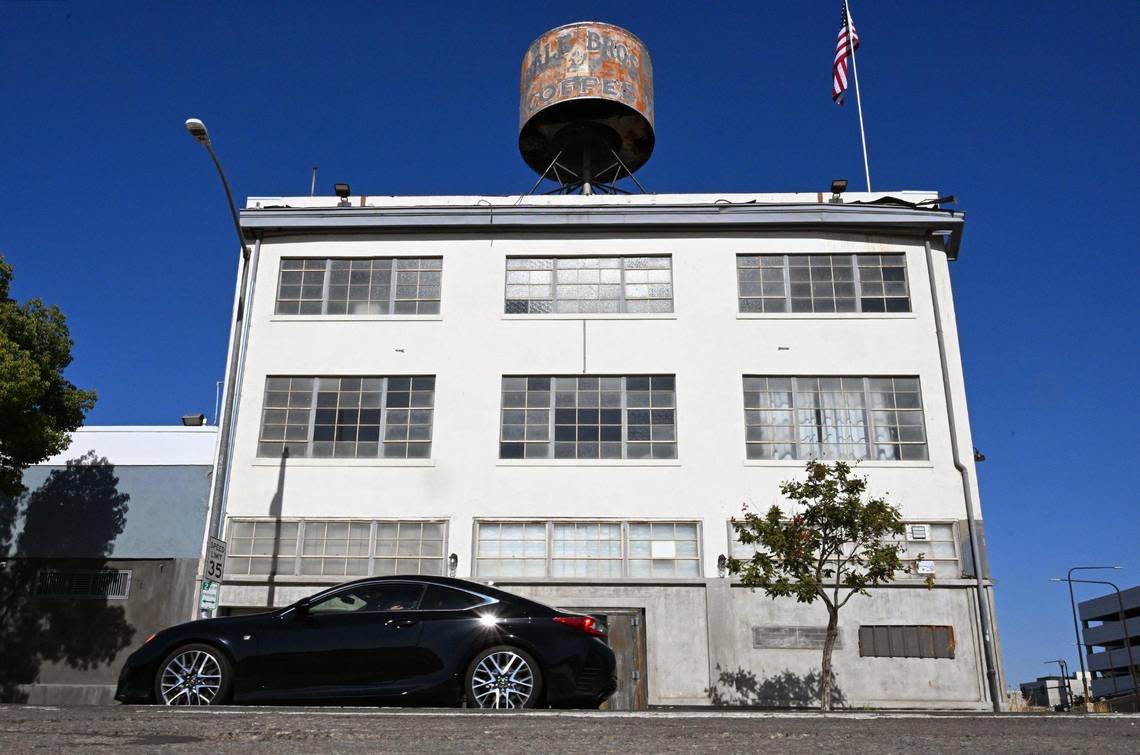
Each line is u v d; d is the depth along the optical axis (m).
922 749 6.02
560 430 23.84
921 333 24.52
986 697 21.64
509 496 23.28
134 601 23.23
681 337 24.45
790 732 6.84
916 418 23.97
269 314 25.03
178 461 24.11
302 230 25.62
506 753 5.87
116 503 23.91
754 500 23.08
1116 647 99.94
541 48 28.81
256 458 23.80
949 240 25.81
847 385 24.22
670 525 23.06
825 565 22.44
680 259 25.22
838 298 24.94
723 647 21.92
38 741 6.30
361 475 23.56
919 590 22.41
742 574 21.69
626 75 28.36
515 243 25.52
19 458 21.73
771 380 24.23
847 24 29.02
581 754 5.84
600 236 25.55
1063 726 7.41
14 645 23.05
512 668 10.06
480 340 24.58
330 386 24.45
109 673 22.80
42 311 22.41
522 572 22.73
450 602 10.43
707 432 23.62
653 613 22.28
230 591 22.81
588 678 10.07
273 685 10.17
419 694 10.05
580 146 29.45
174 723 7.25
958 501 23.11
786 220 25.09
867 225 25.22
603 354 24.38
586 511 23.12
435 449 23.67
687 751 5.95
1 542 23.67
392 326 24.78
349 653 10.19
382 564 22.91
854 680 21.78
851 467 23.34
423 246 25.56
